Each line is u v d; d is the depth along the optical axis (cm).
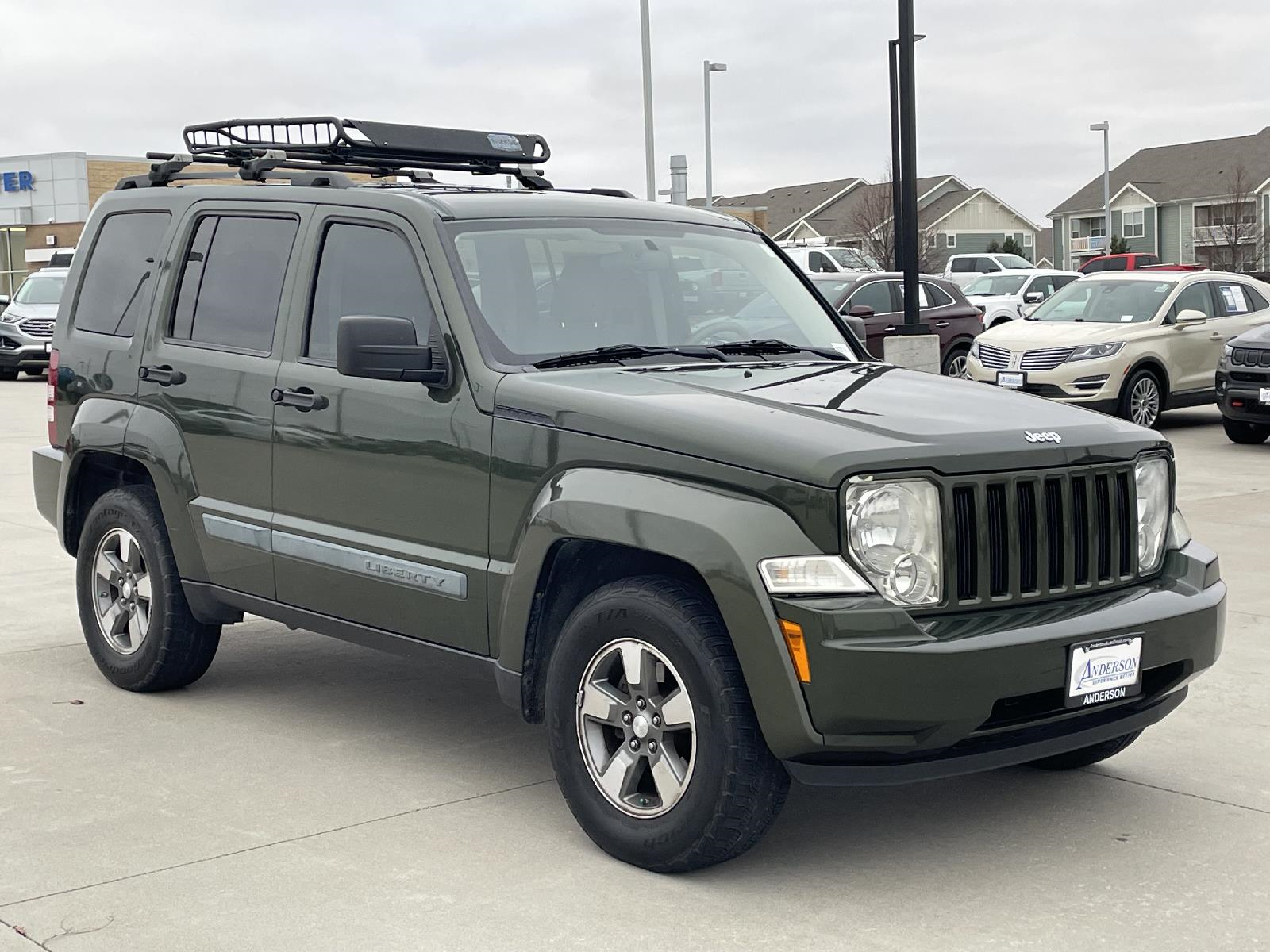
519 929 383
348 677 645
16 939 377
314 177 557
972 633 390
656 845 415
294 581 534
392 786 499
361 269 521
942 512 399
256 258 564
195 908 396
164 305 596
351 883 414
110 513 612
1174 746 543
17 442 1587
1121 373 1644
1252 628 716
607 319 508
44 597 805
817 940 377
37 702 601
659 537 405
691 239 559
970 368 1750
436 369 477
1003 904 400
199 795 489
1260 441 1548
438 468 477
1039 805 481
